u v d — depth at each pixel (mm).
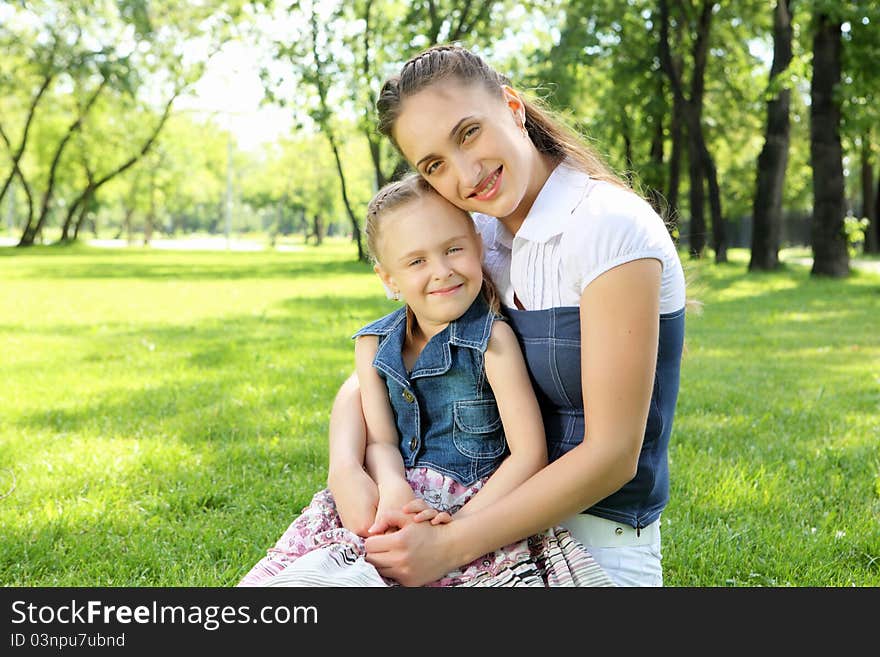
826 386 6930
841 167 19016
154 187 59750
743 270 23156
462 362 2176
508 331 2154
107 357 8719
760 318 11875
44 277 22594
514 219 2209
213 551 3625
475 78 2035
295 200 74750
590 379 1981
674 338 2119
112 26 41531
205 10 40375
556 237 2061
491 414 2199
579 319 2053
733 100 30531
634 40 26922
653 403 2125
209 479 4535
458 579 2023
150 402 6480
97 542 3703
